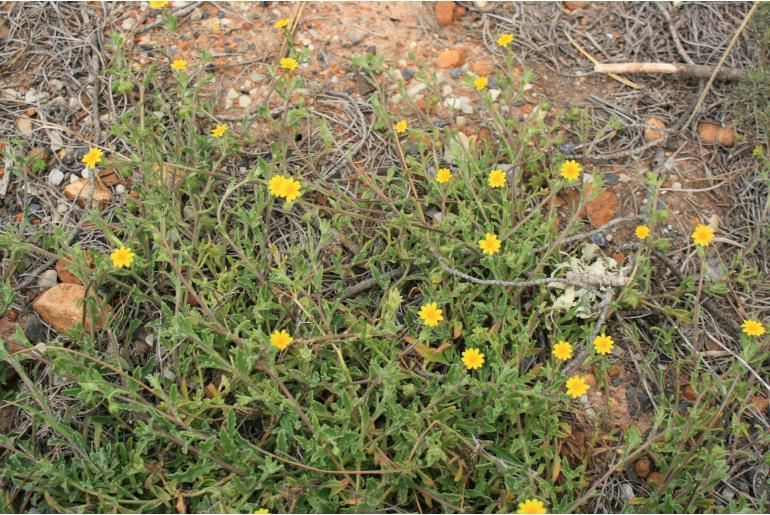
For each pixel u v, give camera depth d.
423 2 0.95
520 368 0.68
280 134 0.76
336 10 0.94
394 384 0.62
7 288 0.69
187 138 0.80
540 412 0.66
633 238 0.80
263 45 0.90
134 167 0.78
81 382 0.61
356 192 0.79
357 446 0.61
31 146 0.81
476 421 0.65
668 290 0.77
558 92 0.89
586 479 0.67
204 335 0.65
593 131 0.86
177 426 0.64
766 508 0.67
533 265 0.75
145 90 0.85
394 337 0.69
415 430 0.63
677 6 0.95
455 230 0.74
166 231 0.73
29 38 0.88
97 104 0.84
